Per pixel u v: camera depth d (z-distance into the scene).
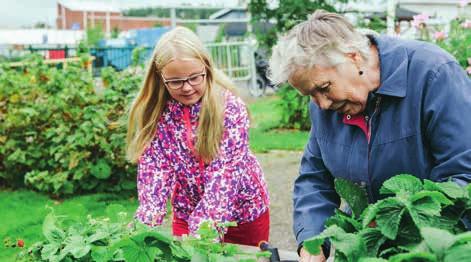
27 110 5.86
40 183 5.81
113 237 1.82
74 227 1.92
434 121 1.90
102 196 5.70
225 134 2.39
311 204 2.20
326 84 1.87
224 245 1.80
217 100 2.37
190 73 2.29
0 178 6.39
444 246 1.18
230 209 2.41
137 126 2.51
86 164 5.69
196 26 20.12
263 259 2.04
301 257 2.03
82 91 5.89
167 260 1.61
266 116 10.43
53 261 1.76
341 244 1.37
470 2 5.70
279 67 1.89
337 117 2.12
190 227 2.33
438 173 1.90
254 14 9.84
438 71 1.91
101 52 15.72
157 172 2.51
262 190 2.58
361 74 1.90
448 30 6.28
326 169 2.25
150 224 2.44
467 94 1.90
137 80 5.75
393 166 2.02
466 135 1.86
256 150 7.66
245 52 14.51
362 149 2.06
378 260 1.24
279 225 4.86
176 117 2.44
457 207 1.47
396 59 1.96
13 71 6.51
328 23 1.86
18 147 6.09
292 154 7.45
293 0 9.34
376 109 1.98
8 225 4.84
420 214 1.39
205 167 2.47
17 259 1.96
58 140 5.74
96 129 5.54
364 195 1.71
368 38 2.03
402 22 9.70
